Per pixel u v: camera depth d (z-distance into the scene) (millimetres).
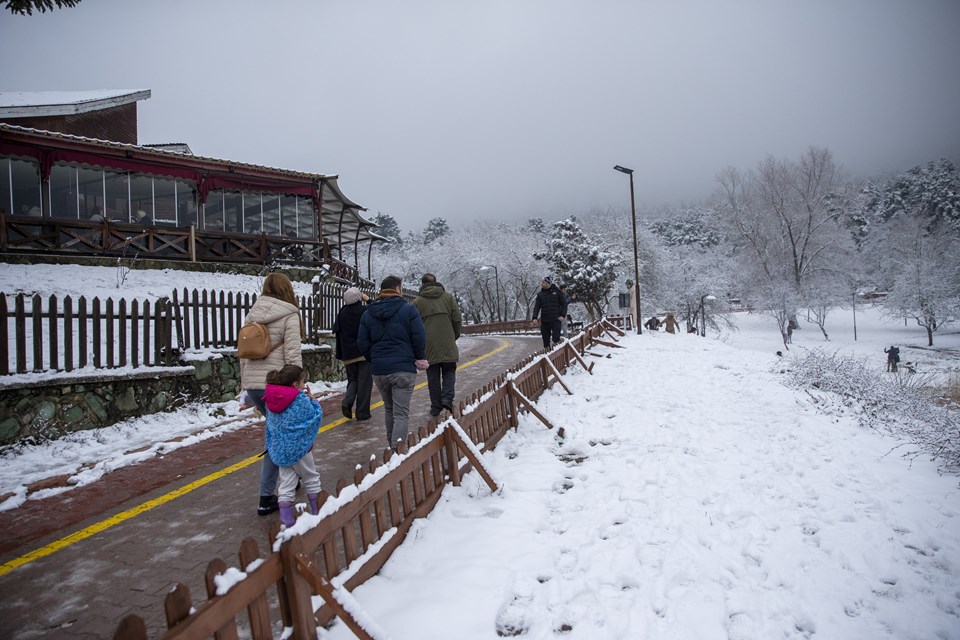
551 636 3090
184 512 4750
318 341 11383
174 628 1946
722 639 3107
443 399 7184
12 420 6328
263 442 7035
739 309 72438
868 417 8109
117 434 7035
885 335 56625
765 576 3795
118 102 23250
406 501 4242
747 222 62344
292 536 2668
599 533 4359
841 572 3842
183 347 8492
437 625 3113
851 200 62562
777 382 11219
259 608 2445
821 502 4984
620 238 53062
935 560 3982
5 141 15227
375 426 7652
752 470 5867
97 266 15523
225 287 16328
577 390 10250
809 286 56875
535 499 5039
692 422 7914
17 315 6582
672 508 4805
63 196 16609
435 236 89875
